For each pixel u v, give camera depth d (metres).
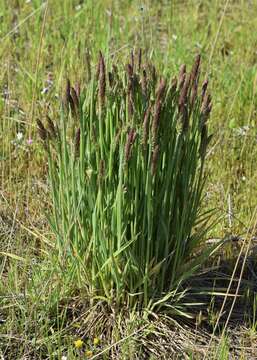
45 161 4.67
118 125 3.12
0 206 4.25
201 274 3.75
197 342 3.39
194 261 3.48
